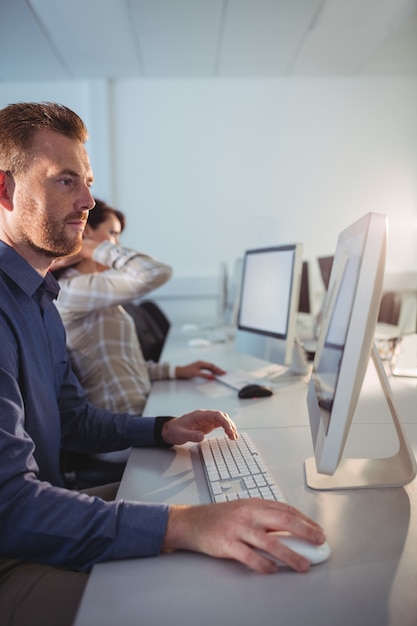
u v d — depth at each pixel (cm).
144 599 51
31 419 82
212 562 58
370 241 59
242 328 175
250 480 76
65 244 85
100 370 140
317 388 82
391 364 159
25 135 79
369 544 60
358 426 104
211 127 387
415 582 52
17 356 79
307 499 72
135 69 358
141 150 387
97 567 58
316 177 391
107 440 99
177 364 188
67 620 62
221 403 129
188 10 277
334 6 273
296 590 52
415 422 106
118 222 163
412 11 278
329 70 367
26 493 62
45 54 329
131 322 152
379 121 385
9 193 81
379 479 76
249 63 352
